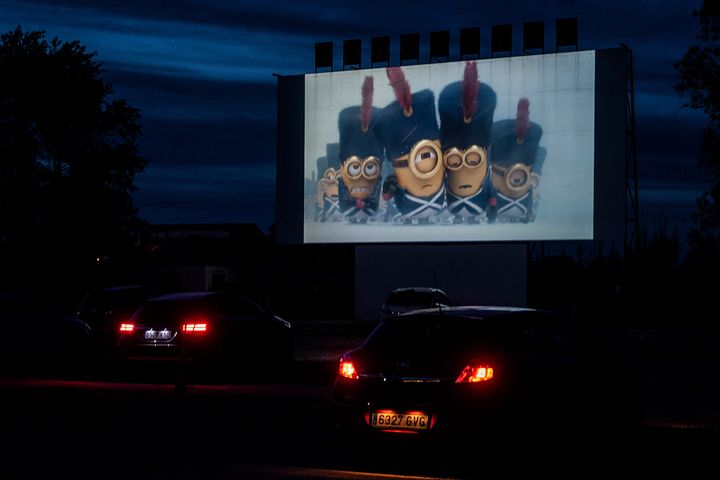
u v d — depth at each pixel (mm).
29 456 10344
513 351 9547
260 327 19422
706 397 16578
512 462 10312
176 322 18031
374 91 47156
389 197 46594
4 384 18703
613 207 42812
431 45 47000
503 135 44469
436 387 9211
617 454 10898
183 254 71812
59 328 21906
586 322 49000
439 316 9742
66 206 48656
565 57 43594
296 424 13055
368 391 9562
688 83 52438
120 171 50188
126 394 16703
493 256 46812
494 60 44812
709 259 54500
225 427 12734
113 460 10125
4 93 47938
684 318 49625
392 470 9750
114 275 52125
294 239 48812
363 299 49688
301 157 48719
